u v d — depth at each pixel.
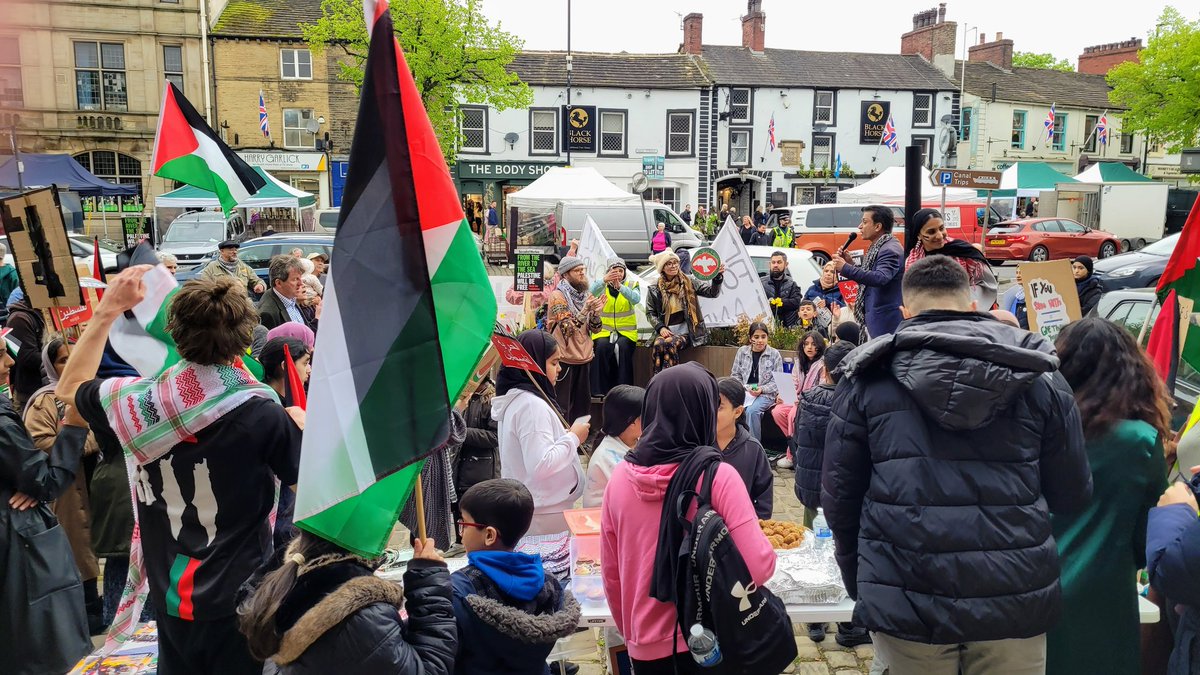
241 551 2.67
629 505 2.78
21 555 3.43
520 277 9.37
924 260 2.65
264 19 30.11
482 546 2.64
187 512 2.65
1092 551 2.79
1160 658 3.29
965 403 2.31
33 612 3.45
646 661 2.76
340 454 2.12
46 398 4.05
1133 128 32.84
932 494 2.41
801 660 4.38
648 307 8.67
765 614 2.57
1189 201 30.88
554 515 3.98
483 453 4.71
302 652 2.03
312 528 2.10
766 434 8.15
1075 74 44.19
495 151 33.34
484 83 26.78
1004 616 2.37
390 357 2.20
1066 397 2.51
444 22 25.38
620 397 4.11
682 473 2.65
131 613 2.90
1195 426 3.51
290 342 4.00
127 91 27.70
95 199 26.42
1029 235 25.75
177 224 19.84
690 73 34.59
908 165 5.50
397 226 2.25
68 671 3.53
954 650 2.57
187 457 2.62
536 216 22.31
